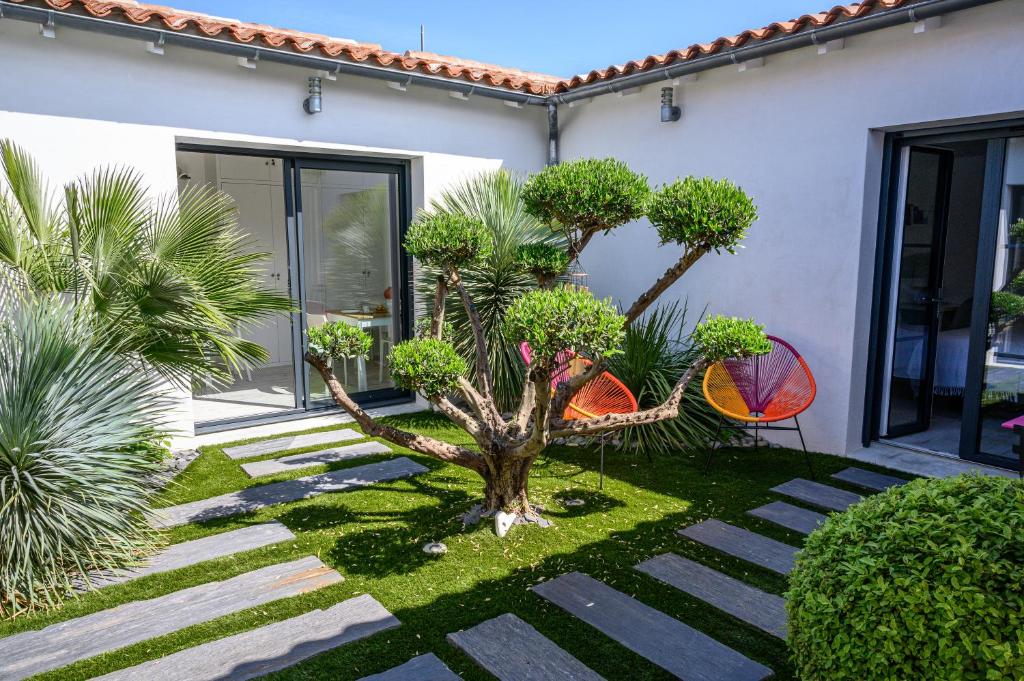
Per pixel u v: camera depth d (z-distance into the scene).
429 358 3.43
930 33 4.41
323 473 4.77
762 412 4.95
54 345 3.45
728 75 5.68
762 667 2.54
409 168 6.82
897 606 1.77
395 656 2.61
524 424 3.93
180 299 4.08
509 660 2.56
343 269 6.56
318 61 5.49
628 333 5.71
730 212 3.24
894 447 5.32
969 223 6.70
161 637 2.73
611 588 3.14
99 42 4.89
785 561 3.42
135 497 3.59
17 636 2.74
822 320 5.20
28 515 3.05
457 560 3.43
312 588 3.13
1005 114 4.21
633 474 4.80
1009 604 1.67
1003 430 5.28
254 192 8.11
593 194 3.49
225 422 5.98
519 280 6.35
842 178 4.98
